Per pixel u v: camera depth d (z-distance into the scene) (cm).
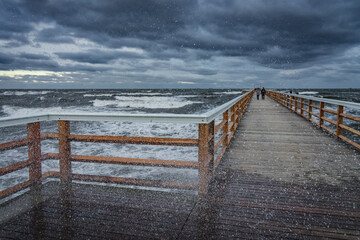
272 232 234
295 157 496
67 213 262
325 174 398
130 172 516
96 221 248
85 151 718
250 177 383
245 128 839
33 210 268
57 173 341
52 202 286
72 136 327
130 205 281
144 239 220
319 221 253
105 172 522
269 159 482
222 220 254
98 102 4194
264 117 1141
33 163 317
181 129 1132
